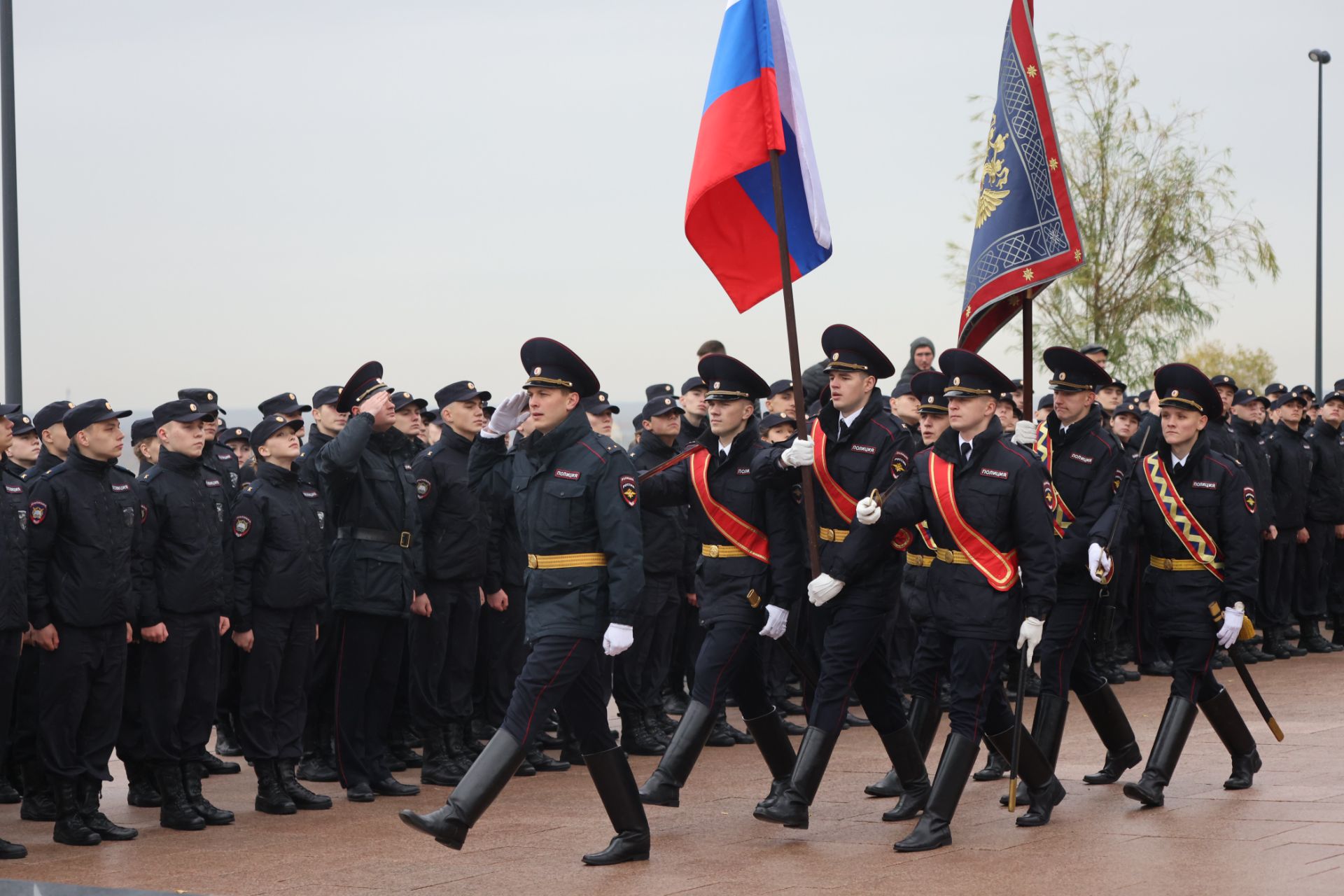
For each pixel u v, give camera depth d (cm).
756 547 812
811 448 782
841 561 763
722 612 809
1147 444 863
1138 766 937
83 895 671
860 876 667
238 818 860
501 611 1059
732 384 815
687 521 1193
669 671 1228
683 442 1143
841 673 765
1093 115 2583
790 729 1137
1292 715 1134
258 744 867
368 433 891
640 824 718
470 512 973
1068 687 841
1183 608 821
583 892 653
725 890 650
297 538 884
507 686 1063
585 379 729
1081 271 2541
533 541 719
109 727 817
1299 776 879
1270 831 725
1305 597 1590
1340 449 1593
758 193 870
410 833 800
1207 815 774
